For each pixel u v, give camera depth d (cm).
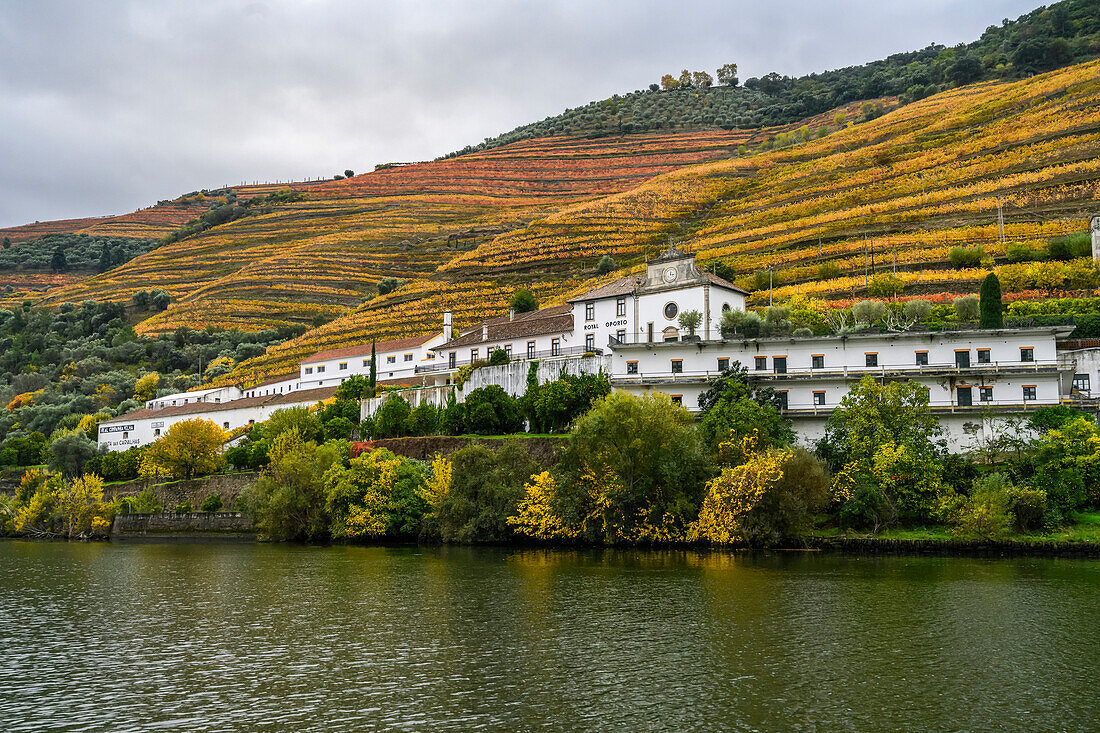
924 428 7406
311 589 6150
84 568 7738
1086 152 17562
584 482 7619
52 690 3838
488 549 8000
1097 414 7550
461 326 18012
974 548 6788
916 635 4478
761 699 3578
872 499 7131
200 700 3672
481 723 3356
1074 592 5412
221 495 11025
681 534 7412
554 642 4488
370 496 8800
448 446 9531
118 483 12381
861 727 3272
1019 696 3578
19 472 14638
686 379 8812
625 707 3506
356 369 14150
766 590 5638
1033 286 12150
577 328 10631
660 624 4809
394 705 3566
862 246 15962
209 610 5500
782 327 9469
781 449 7431
